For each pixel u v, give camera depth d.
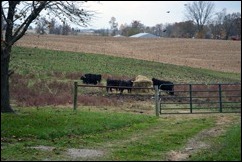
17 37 15.63
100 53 59.34
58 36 83.62
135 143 12.80
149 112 22.05
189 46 77.38
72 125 15.05
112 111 21.52
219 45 78.62
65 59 49.19
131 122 17.27
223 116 19.72
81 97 25.64
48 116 16.58
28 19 15.52
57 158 10.40
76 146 12.13
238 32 90.19
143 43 81.31
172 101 26.53
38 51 52.31
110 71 44.16
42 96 24.59
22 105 21.62
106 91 30.64
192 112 21.36
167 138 13.73
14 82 28.67
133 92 30.72
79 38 82.69
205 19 98.62
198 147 12.17
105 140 13.29
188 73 46.53
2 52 14.42
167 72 46.47
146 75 42.94
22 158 10.32
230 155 10.14
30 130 13.52
